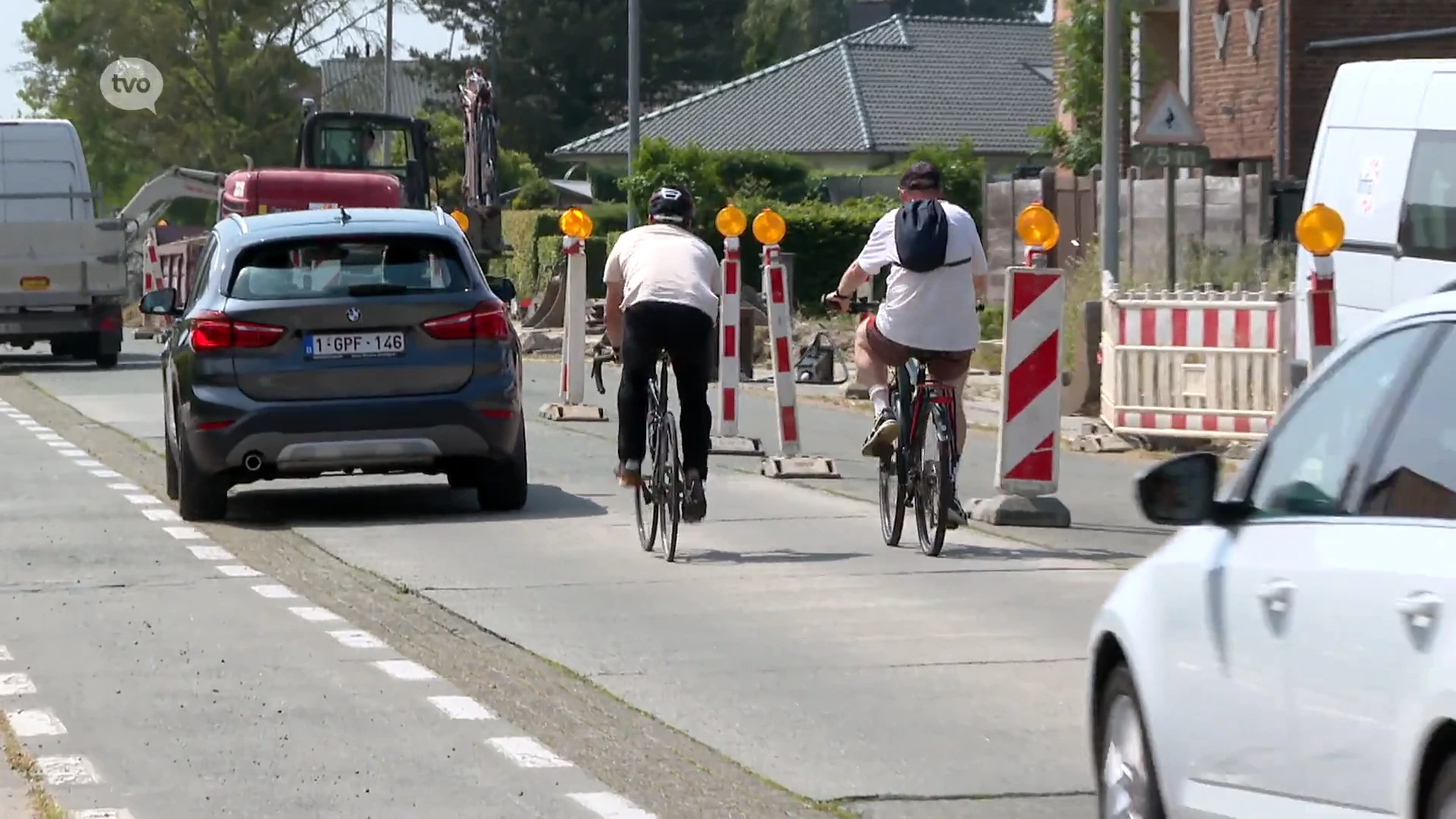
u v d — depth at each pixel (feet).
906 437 121.39
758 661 90.99
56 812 66.18
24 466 175.01
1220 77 344.08
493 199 420.36
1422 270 153.48
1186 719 53.36
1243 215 276.00
